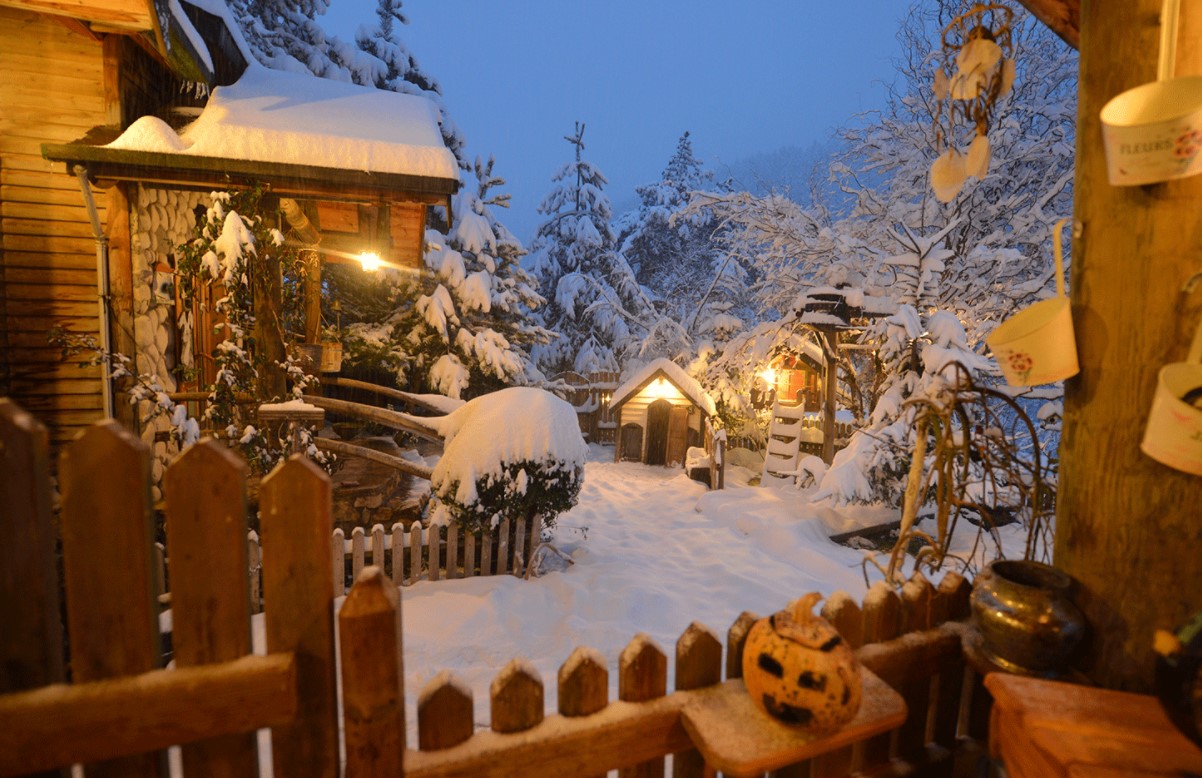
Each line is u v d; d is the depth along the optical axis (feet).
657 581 19.85
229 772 3.83
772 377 45.73
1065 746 4.13
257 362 20.54
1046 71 37.63
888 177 45.88
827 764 5.67
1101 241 5.24
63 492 3.37
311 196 21.15
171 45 19.08
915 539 25.39
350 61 49.39
